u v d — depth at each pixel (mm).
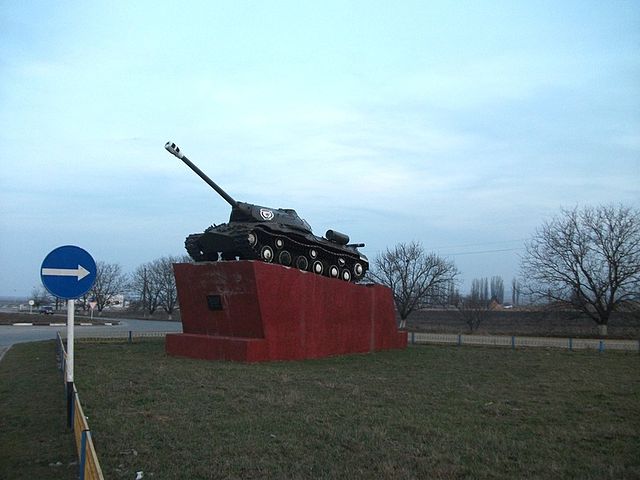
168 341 17906
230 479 5797
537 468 6281
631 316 38781
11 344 24047
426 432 7793
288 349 16844
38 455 6621
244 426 7938
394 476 5918
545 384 12852
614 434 7934
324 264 20656
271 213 18656
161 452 6699
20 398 10289
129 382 11695
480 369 15875
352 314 19797
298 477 5859
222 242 17562
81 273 7781
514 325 45344
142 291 83688
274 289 16500
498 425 8391
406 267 49219
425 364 16922
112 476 5844
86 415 8523
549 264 39375
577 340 31797
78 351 19281
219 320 17250
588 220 38156
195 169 16891
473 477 5969
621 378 14352
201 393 10438
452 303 56188
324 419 8469
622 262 36875
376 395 10766
